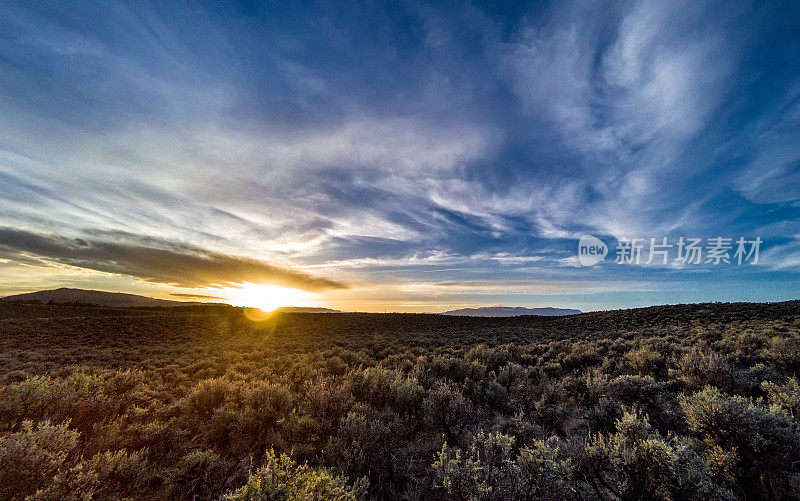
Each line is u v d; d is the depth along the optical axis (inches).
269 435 243.6
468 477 147.2
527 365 557.9
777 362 387.5
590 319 1590.8
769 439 158.7
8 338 1055.6
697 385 295.6
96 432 221.8
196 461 179.5
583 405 302.7
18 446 138.9
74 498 134.0
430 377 406.3
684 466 140.3
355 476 185.8
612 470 166.9
